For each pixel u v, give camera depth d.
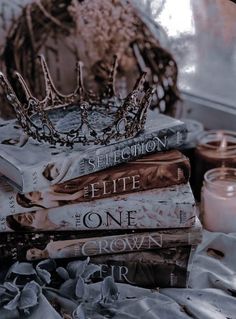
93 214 0.67
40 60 0.85
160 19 0.97
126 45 0.99
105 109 0.80
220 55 0.94
